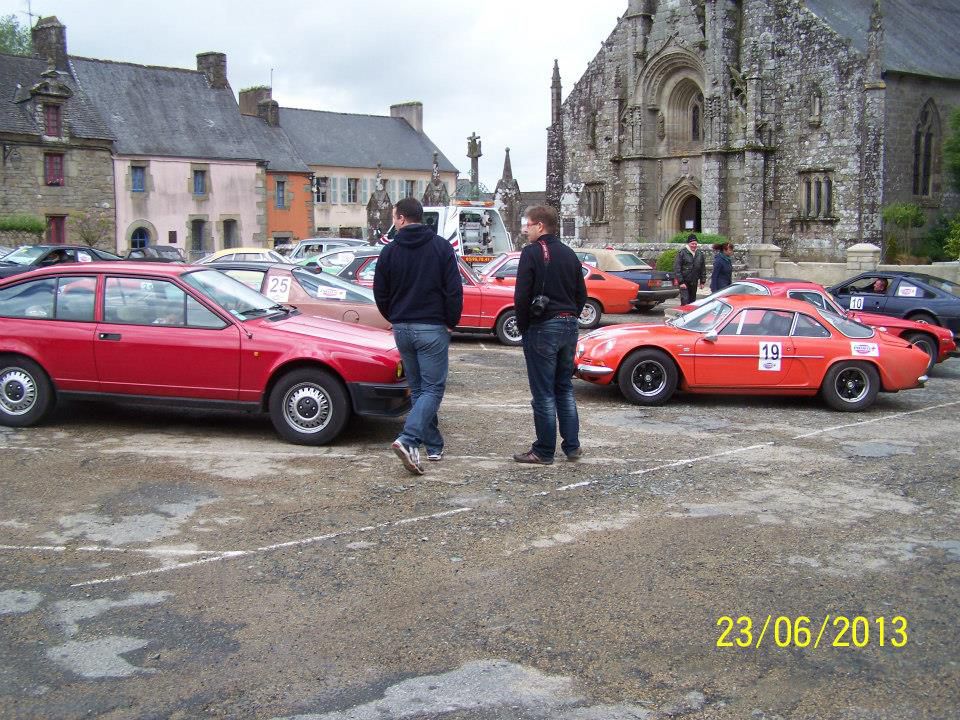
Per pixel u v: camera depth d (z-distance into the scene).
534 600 5.67
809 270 31.52
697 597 5.73
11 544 6.46
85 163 46.16
